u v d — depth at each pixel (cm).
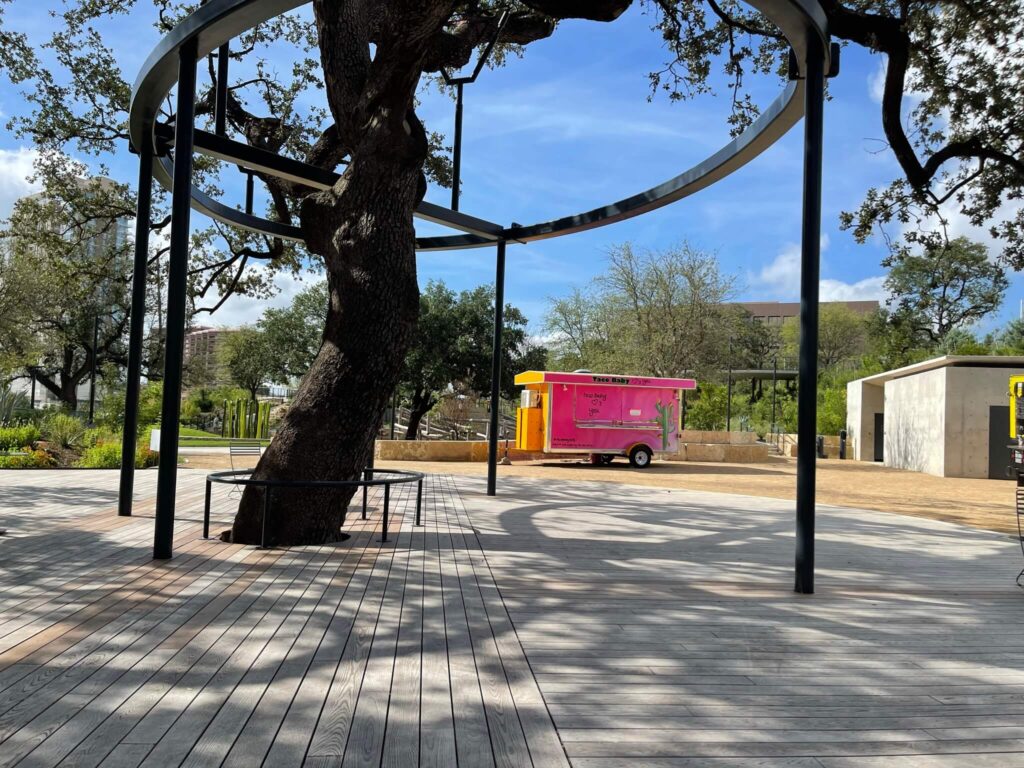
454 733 280
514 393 3484
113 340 3547
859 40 1061
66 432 1867
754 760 267
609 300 3741
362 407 716
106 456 1520
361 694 317
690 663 378
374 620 434
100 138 1547
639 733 287
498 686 334
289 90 1548
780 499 1343
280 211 1302
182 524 789
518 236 1113
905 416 2650
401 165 724
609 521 949
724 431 3384
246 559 607
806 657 396
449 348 3306
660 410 2191
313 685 325
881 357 4594
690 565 666
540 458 2395
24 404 2428
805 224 576
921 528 1007
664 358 3503
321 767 248
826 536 900
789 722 304
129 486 834
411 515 926
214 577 537
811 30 560
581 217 1023
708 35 1224
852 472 2409
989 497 1611
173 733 271
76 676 328
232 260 1692
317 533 704
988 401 2247
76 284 1714
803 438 570
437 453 2200
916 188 1141
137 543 667
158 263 1788
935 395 2375
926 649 420
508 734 281
